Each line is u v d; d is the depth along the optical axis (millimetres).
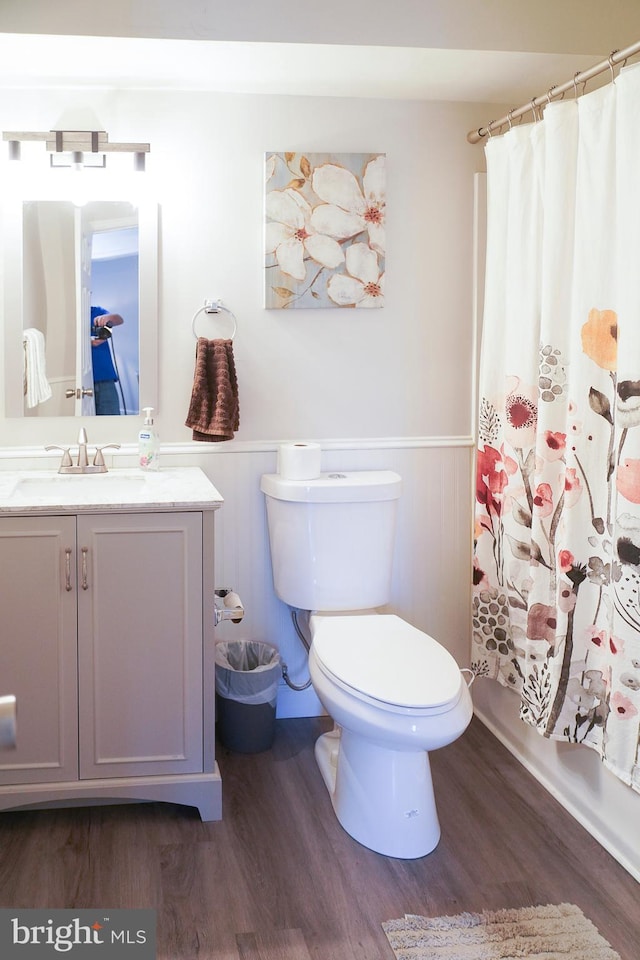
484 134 2641
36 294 2525
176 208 2586
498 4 2283
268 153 2594
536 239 2275
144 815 2203
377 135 2686
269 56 2291
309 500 2453
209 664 2148
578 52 2330
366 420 2777
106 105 2529
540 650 2268
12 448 2561
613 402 1972
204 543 2113
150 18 2143
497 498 2592
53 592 2062
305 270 2654
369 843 2049
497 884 1909
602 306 1972
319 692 2043
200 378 2547
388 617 2389
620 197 1861
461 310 2801
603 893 1882
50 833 2102
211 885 1890
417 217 2740
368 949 1685
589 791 2152
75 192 2512
